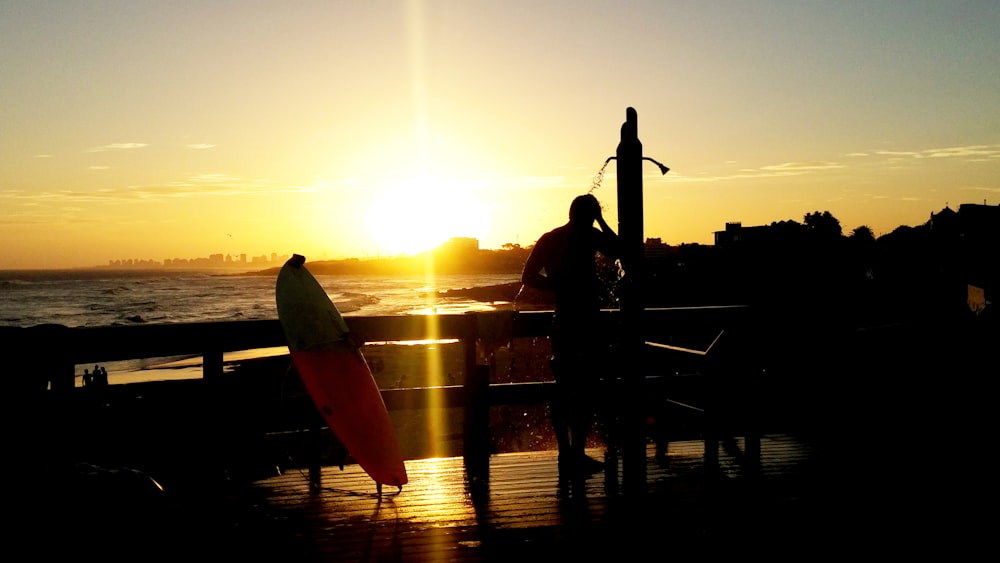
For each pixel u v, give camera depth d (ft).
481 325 18.52
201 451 16.87
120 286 415.44
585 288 17.01
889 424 20.35
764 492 16.63
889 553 13.23
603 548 13.61
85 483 14.03
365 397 16.93
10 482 13.82
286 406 17.51
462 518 15.25
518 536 14.20
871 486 16.89
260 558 13.24
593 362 17.01
